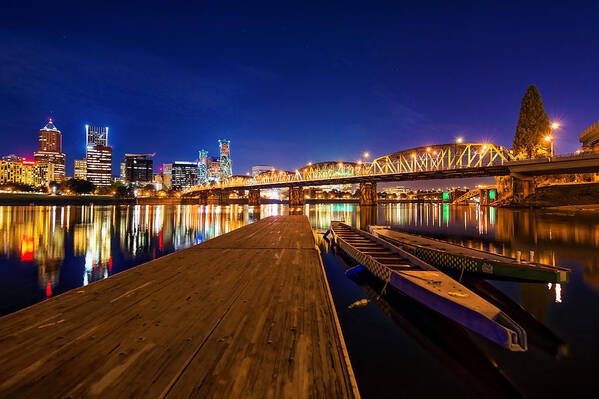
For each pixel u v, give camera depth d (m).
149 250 25.02
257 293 8.38
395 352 7.64
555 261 18.70
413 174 99.88
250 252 15.02
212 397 3.99
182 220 59.88
